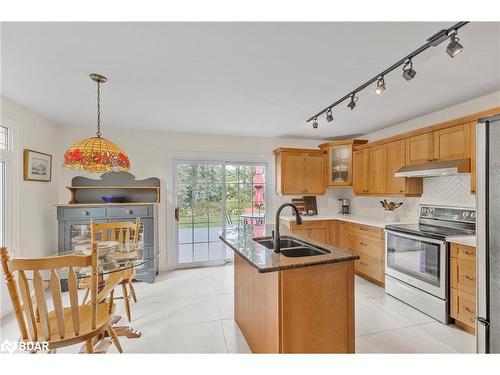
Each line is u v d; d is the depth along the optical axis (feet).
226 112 10.27
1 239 8.63
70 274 4.75
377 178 12.21
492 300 4.47
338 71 6.69
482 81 7.47
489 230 4.48
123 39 5.21
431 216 10.37
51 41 5.25
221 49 5.61
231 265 14.61
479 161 4.61
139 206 11.86
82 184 12.30
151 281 11.69
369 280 11.87
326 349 5.27
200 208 14.38
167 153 13.66
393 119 11.51
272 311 5.28
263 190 15.44
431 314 8.30
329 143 14.53
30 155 9.77
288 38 5.20
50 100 8.73
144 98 8.62
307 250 6.74
